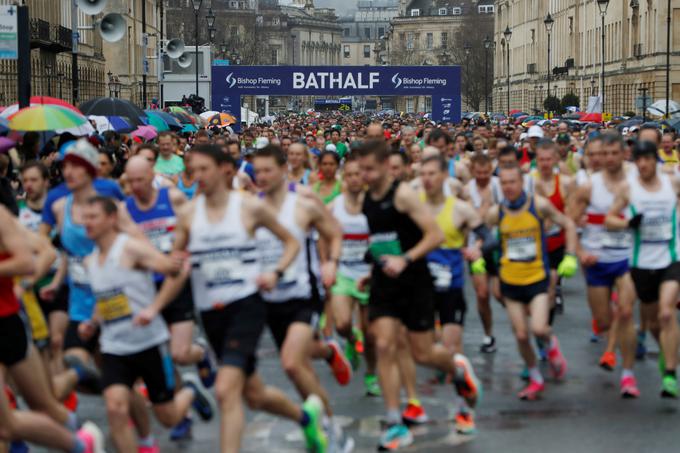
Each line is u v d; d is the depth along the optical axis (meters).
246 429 18.14
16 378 15.06
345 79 113.81
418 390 20.86
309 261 17.94
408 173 27.91
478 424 18.33
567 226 20.25
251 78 114.12
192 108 92.62
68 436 14.41
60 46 102.31
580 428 18.05
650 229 20.28
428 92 113.25
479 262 22.69
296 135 59.38
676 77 159.00
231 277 15.09
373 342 19.92
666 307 19.88
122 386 15.06
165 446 17.17
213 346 15.48
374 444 17.19
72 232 17.47
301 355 16.06
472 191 25.73
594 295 21.16
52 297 18.00
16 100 93.00
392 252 17.03
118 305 15.09
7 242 14.45
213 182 15.05
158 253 15.08
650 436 17.56
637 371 22.48
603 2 144.75
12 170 30.31
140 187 18.58
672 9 158.00
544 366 22.95
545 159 26.09
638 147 20.17
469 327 27.48
